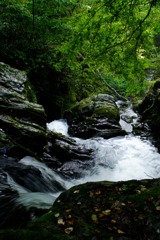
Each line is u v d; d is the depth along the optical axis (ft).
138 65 25.07
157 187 11.29
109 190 11.64
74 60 27.40
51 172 23.95
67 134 40.01
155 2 21.13
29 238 8.71
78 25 23.85
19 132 25.21
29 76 41.73
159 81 47.75
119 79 30.14
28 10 40.09
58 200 11.63
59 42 40.57
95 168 27.81
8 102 27.81
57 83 47.06
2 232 9.07
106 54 25.04
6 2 38.19
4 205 15.61
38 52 41.93
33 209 14.66
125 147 34.04
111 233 9.23
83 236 9.08
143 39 24.29
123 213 10.12
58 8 40.29
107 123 38.47
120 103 58.65
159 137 35.96
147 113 43.01
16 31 39.34
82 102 44.55
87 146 31.01
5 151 22.75
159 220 9.41
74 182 24.77
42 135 26.45
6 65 34.40
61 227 9.61
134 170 29.22
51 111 44.29
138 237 9.19
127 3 21.61
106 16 22.59
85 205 10.89
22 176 20.20
